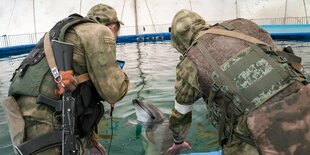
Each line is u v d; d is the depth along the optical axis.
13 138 1.78
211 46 1.82
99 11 2.32
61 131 1.77
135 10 12.87
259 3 12.98
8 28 11.78
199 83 1.83
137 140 3.28
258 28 1.90
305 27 11.05
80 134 1.96
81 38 1.84
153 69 6.62
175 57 7.88
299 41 9.37
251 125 1.56
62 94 1.76
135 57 8.07
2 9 11.85
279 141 1.52
